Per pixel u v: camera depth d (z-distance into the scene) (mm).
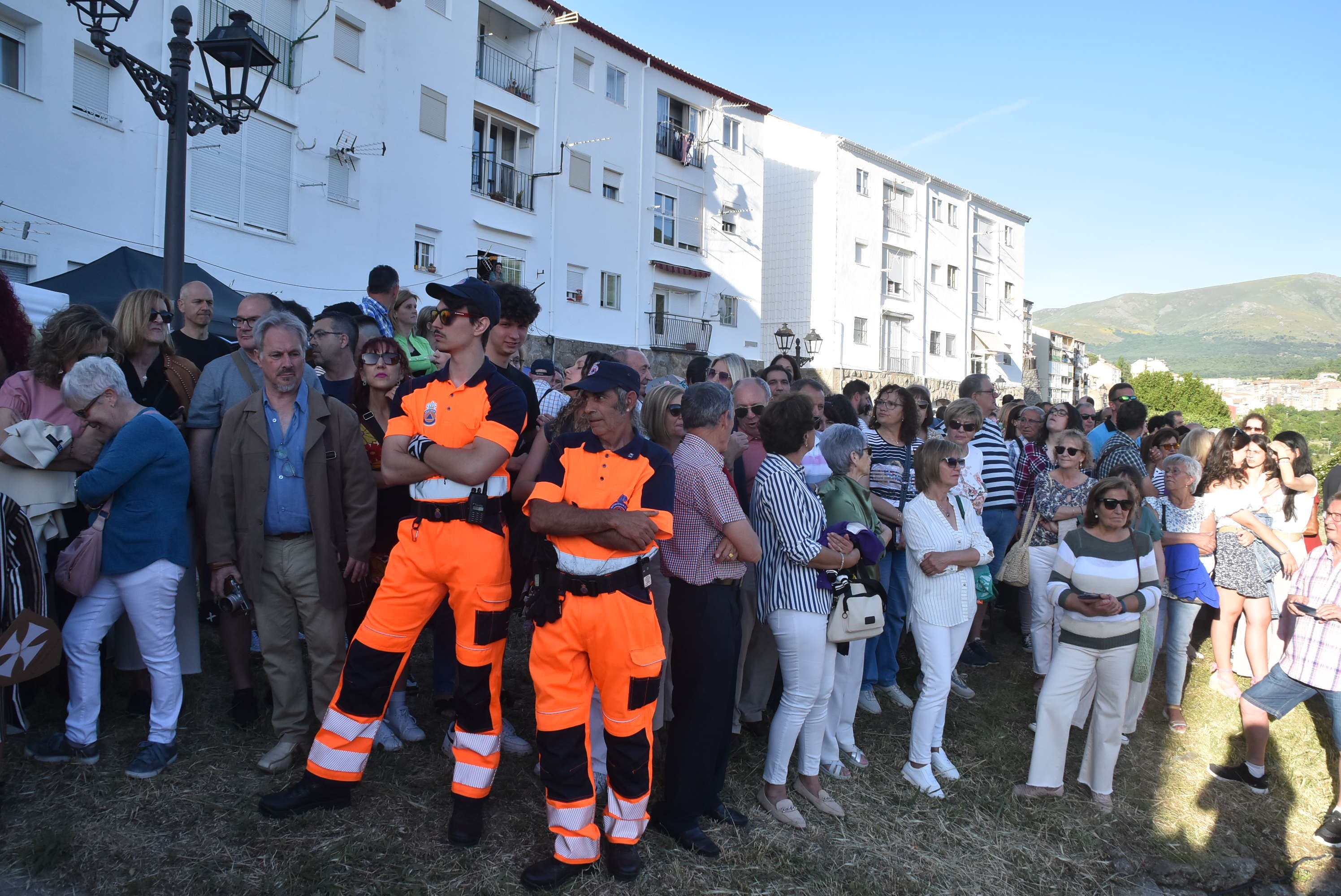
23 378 3590
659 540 3295
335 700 3303
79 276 8055
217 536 3574
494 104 19078
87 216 11617
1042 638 5824
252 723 4023
